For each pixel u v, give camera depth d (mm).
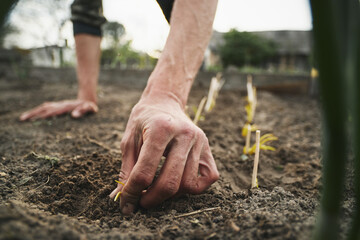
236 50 14609
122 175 1050
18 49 4047
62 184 1168
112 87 4543
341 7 286
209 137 2045
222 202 1095
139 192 946
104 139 1951
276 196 1042
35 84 4578
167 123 917
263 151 1825
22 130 2117
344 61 292
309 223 795
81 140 1872
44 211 957
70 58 5664
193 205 1070
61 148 1718
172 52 1130
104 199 1104
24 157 1486
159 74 1131
